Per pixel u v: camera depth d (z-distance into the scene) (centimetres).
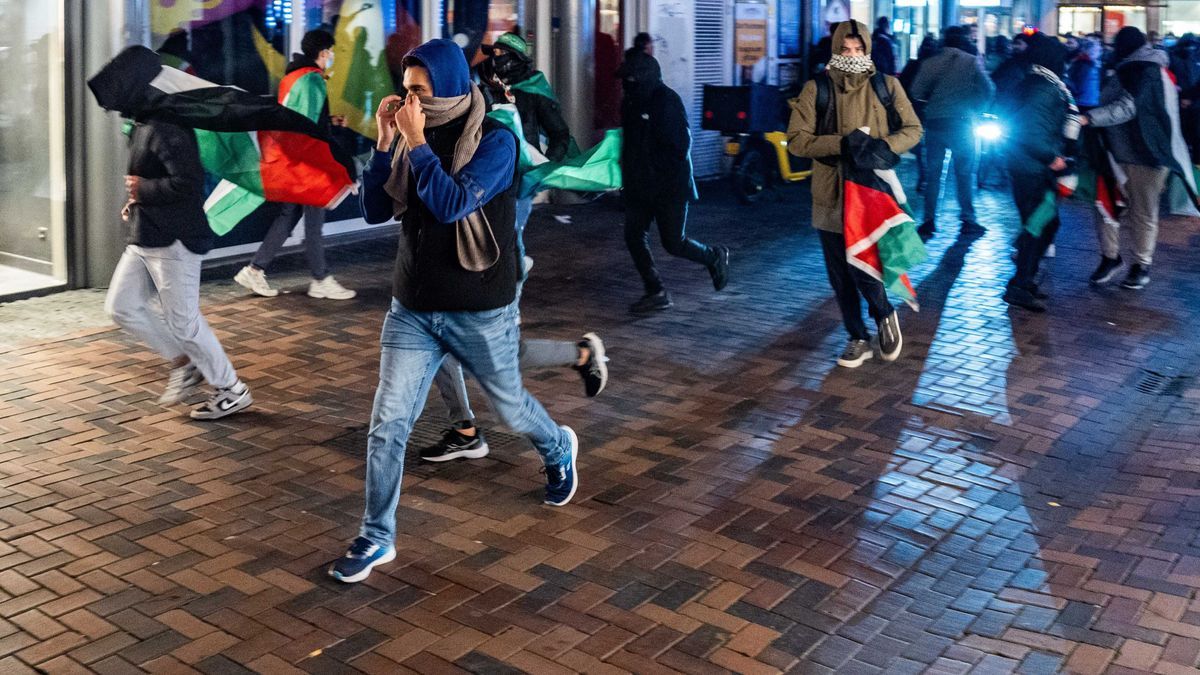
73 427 588
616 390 659
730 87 1305
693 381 676
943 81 1085
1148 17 2406
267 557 449
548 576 435
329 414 615
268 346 739
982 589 429
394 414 428
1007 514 496
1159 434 595
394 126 414
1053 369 699
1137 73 856
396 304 430
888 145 648
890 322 697
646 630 396
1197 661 376
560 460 488
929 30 2156
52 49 828
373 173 417
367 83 1080
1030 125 805
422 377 433
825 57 1562
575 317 820
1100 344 752
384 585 427
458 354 435
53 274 862
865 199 662
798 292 898
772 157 1354
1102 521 489
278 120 656
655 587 427
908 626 402
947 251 1051
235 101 614
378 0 1075
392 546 441
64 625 396
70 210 850
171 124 552
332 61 1039
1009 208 1295
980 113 1095
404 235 422
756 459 556
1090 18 2439
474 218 412
